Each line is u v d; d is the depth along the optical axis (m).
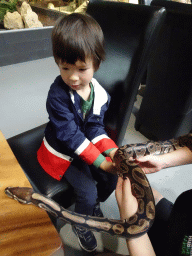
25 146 1.22
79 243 1.23
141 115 2.23
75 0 4.06
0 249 0.48
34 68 3.35
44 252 0.48
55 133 1.08
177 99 1.73
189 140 0.93
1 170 0.68
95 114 1.06
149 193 0.72
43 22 3.99
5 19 3.38
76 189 1.01
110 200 1.56
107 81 1.14
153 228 0.85
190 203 0.65
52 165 1.05
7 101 2.49
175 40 1.55
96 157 0.97
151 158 0.87
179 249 0.59
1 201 0.58
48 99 1.01
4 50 3.19
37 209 0.57
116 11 1.04
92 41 0.79
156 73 1.87
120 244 1.30
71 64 0.80
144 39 0.92
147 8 0.91
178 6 1.48
